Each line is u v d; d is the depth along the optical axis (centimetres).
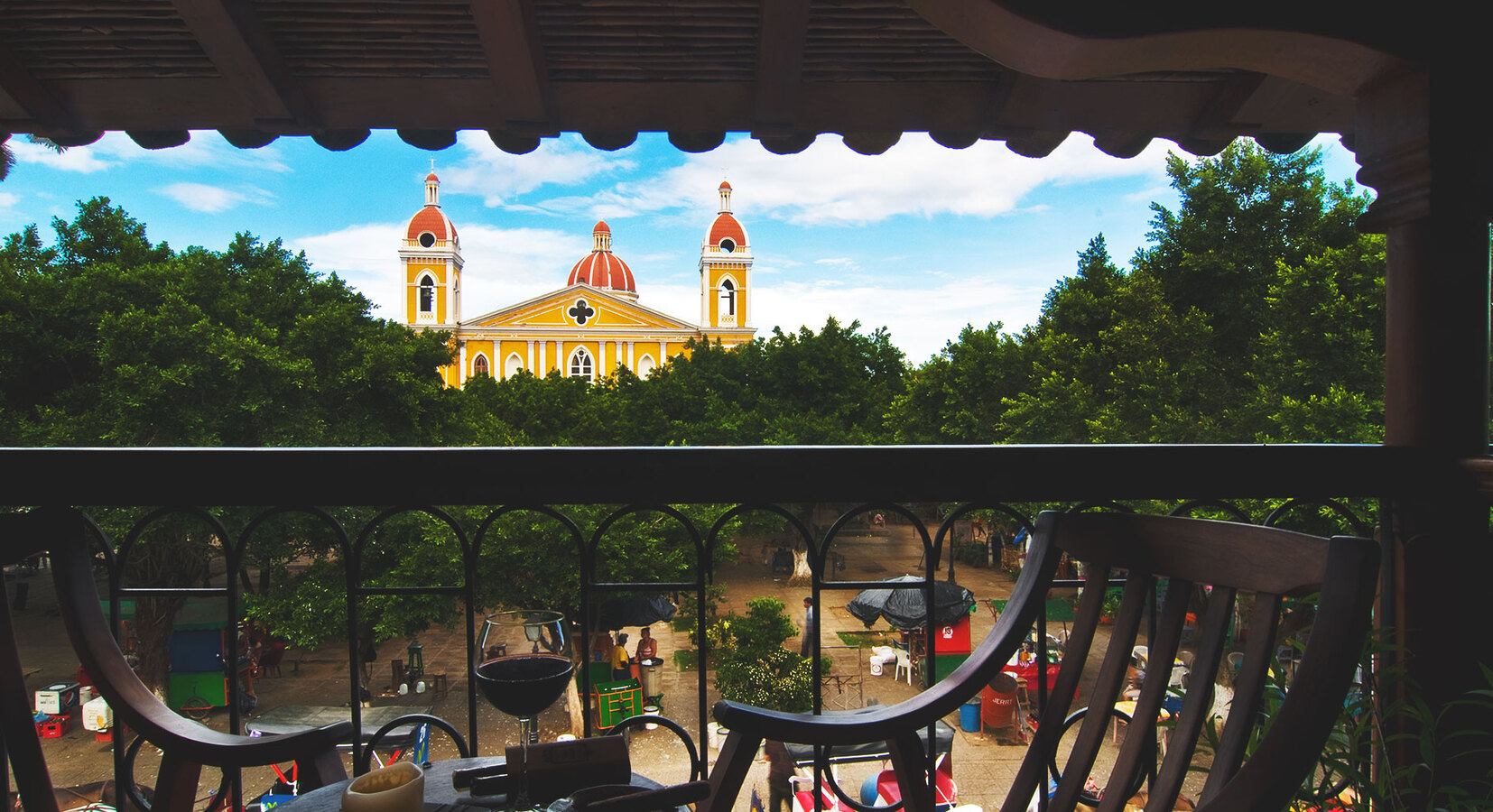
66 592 118
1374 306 1421
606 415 2783
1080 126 267
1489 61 162
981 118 270
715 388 3338
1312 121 258
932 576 160
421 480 150
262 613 1578
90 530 149
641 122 270
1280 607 94
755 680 1250
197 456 147
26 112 250
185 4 214
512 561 1593
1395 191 173
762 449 154
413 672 1612
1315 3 155
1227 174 1805
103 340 1634
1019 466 159
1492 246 171
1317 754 75
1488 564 167
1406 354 172
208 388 1658
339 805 100
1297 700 78
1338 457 166
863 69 257
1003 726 1058
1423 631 169
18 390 1706
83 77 250
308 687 1616
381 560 1667
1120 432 1625
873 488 156
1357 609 78
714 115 269
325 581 1633
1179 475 163
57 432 1526
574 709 1320
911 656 1321
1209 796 92
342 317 1897
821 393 3206
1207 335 1722
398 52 246
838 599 2164
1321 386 1459
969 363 2208
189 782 111
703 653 155
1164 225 1902
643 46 247
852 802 138
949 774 621
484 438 2133
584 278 6906
